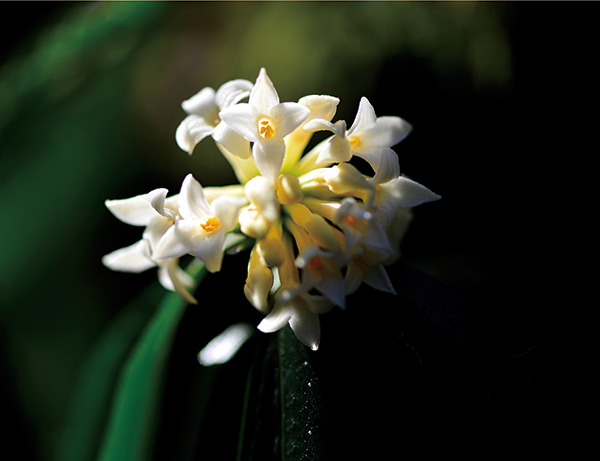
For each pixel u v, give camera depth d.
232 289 0.24
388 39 0.27
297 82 0.28
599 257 0.26
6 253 0.32
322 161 0.21
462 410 0.22
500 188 0.27
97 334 0.33
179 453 0.23
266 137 0.21
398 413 0.22
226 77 0.30
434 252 0.27
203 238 0.21
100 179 0.32
